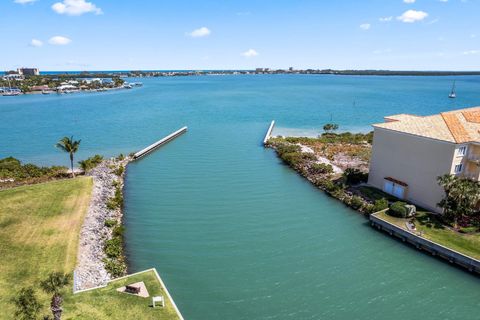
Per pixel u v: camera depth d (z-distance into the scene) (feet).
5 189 147.95
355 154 215.51
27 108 453.99
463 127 127.34
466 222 118.32
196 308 84.07
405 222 120.78
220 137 284.61
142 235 119.96
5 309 75.00
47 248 101.04
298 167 193.36
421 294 90.02
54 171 181.06
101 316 74.18
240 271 99.45
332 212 138.51
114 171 185.47
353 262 104.22
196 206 144.46
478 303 86.99
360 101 543.39
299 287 92.43
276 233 121.60
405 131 136.46
